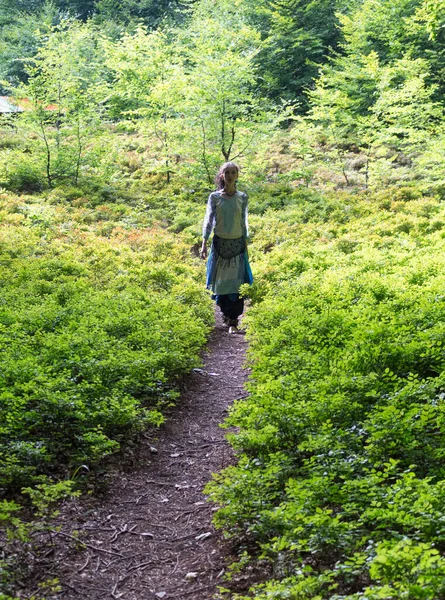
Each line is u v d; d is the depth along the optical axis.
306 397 6.32
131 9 50.94
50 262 14.65
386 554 3.37
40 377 6.55
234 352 10.52
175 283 14.19
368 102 31.53
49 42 27.50
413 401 5.76
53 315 9.81
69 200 24.70
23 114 26.31
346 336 8.12
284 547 4.16
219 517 4.70
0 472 5.27
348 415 5.86
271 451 5.76
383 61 33.72
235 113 27.89
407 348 6.96
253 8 40.59
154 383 7.75
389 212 20.92
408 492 4.32
